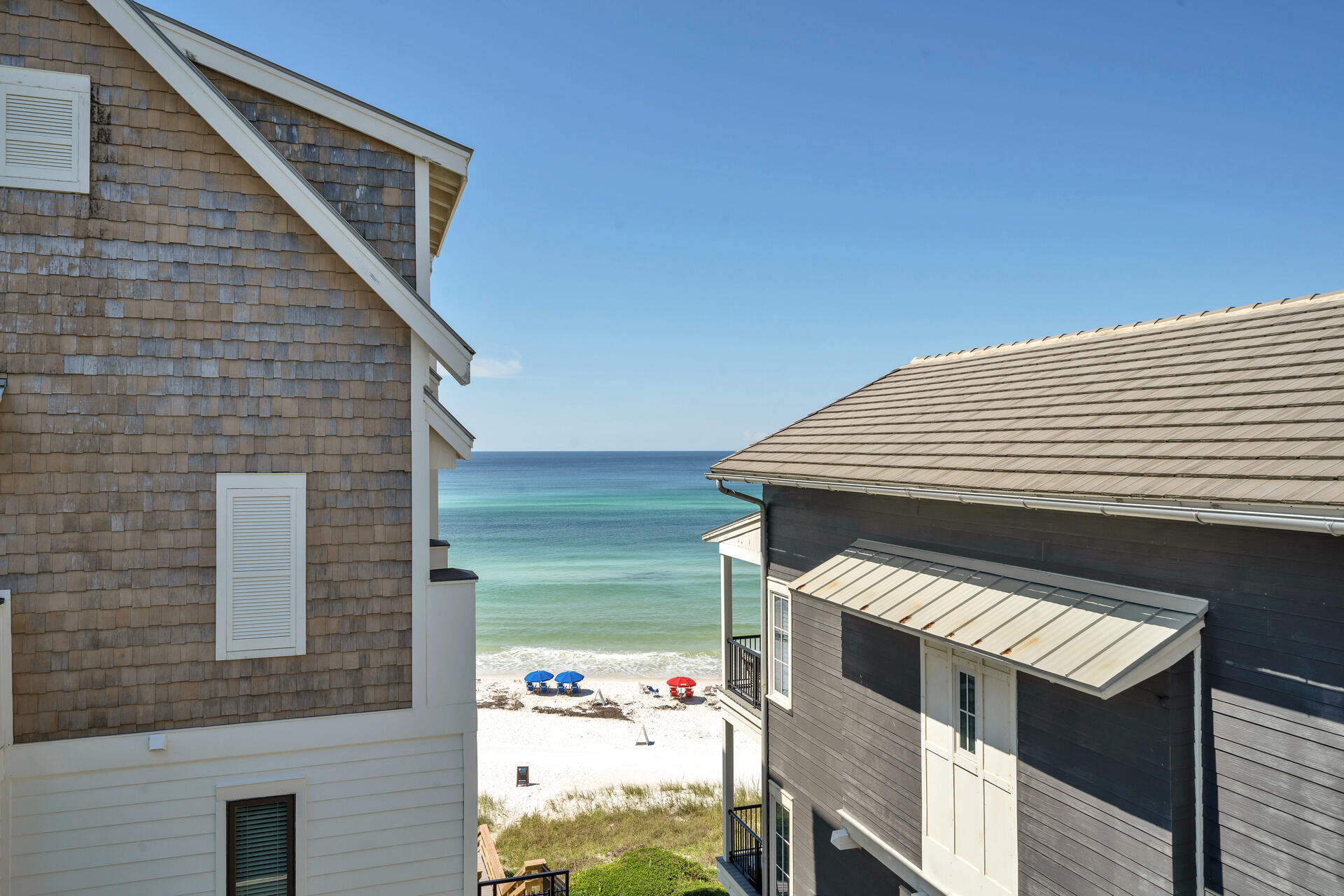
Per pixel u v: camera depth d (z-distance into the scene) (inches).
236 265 288.8
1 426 268.1
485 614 2070.6
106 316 277.6
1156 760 227.5
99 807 272.7
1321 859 194.7
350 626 296.8
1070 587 267.0
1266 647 209.2
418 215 319.6
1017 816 278.2
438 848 305.4
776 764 470.9
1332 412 226.4
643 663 1627.7
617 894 585.6
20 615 267.4
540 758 994.1
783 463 448.1
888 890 362.0
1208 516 208.7
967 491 295.4
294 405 293.1
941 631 272.7
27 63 273.3
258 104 303.6
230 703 285.0
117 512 276.4
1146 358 358.0
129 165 280.5
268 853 290.0
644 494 5925.2
